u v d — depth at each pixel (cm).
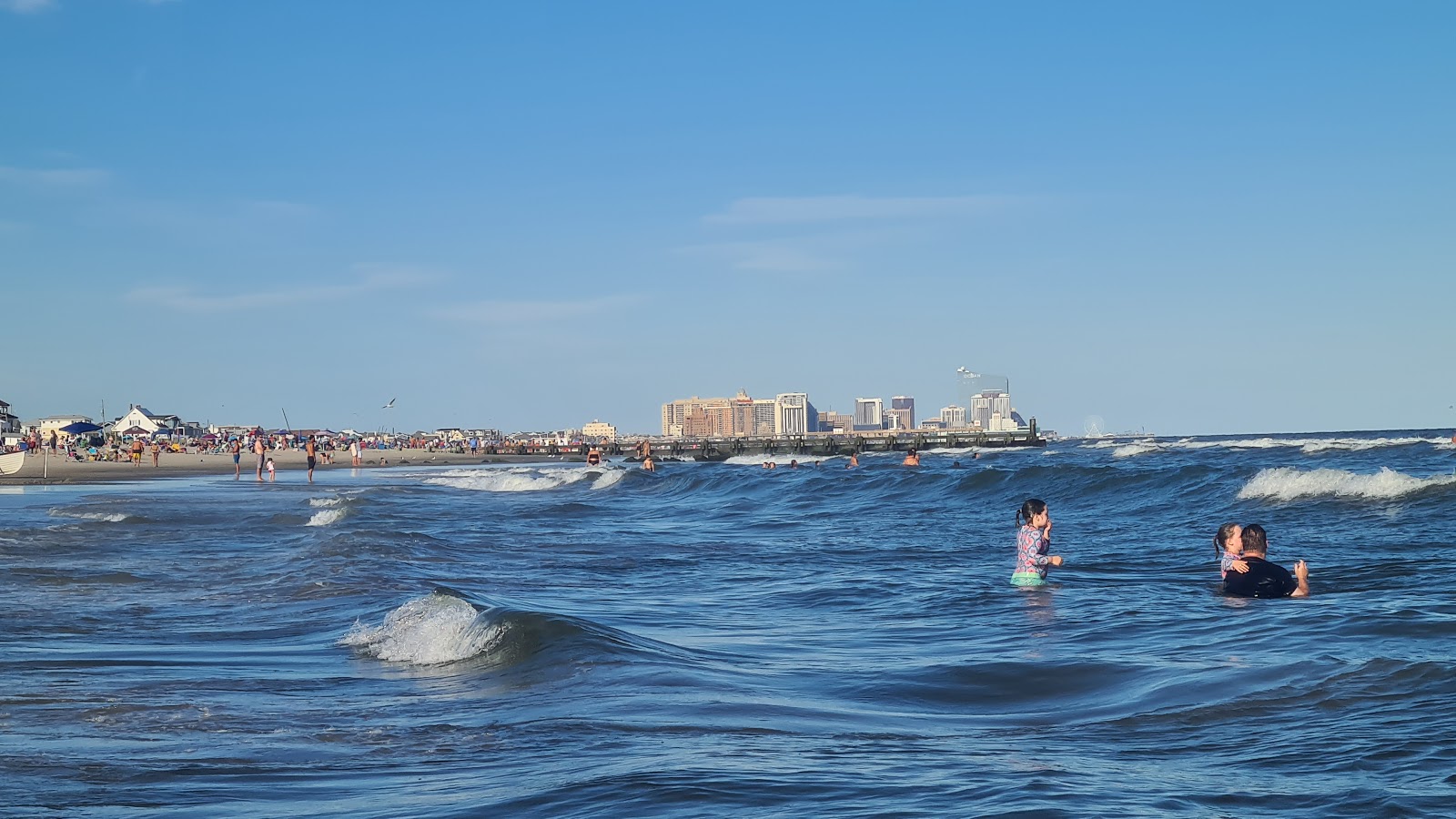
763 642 1067
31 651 1072
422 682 895
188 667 981
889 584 1509
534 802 523
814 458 8969
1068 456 7769
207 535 2409
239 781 595
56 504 3662
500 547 2161
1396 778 515
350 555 1859
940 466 5878
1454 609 1000
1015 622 1129
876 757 598
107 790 575
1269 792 504
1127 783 530
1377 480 2364
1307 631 942
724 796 516
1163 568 1582
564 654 931
